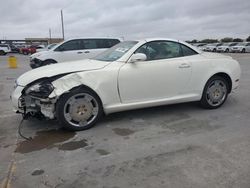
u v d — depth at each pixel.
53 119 4.92
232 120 4.98
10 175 3.23
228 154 3.60
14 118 5.43
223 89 5.74
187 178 3.05
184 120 5.02
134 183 2.99
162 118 5.15
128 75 4.77
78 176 3.17
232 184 2.91
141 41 5.12
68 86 4.42
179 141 4.07
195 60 5.38
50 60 12.16
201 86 5.46
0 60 27.34
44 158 3.64
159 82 5.04
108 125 4.83
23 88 4.57
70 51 12.32
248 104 6.08
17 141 4.26
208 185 2.91
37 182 3.07
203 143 3.97
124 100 4.85
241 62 18.48
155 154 3.66
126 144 4.02
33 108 4.62
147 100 5.03
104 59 5.20
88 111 4.62
